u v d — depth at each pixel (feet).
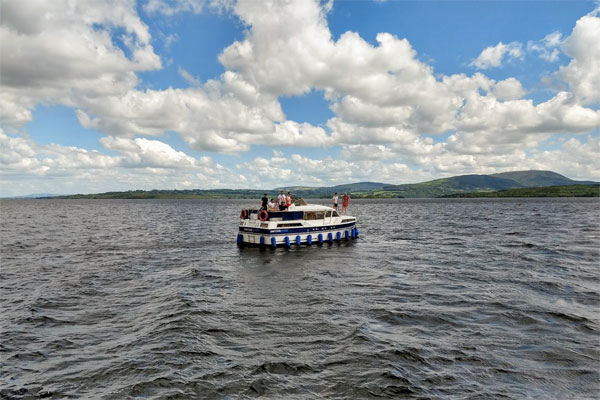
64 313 54.13
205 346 41.45
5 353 40.37
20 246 124.57
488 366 36.24
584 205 462.60
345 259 98.43
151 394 31.81
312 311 53.88
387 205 590.96
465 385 32.73
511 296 59.82
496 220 232.73
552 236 140.56
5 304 58.59
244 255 106.11
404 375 34.55
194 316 51.39
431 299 59.47
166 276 79.05
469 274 77.25
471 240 134.21
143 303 59.16
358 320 49.73
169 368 36.40
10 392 32.35
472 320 49.24
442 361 37.37
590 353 38.83
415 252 108.47
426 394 31.35
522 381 33.37
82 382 34.01
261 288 68.13
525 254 99.35
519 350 39.75
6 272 82.84
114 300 60.85
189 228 195.21
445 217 274.36
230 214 351.46
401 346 41.01
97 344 42.73
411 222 227.81
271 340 43.16
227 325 48.16
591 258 92.58
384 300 59.26
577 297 59.00
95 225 214.07
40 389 32.86
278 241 118.01
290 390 32.19
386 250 113.19
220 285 70.79
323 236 128.88
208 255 106.32
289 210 119.85
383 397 30.94
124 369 36.32
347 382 33.40
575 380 33.47
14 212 387.55
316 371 35.53
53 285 70.95
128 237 152.05
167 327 47.39
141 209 479.00
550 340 42.24
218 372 35.45
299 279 75.41
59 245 127.44
